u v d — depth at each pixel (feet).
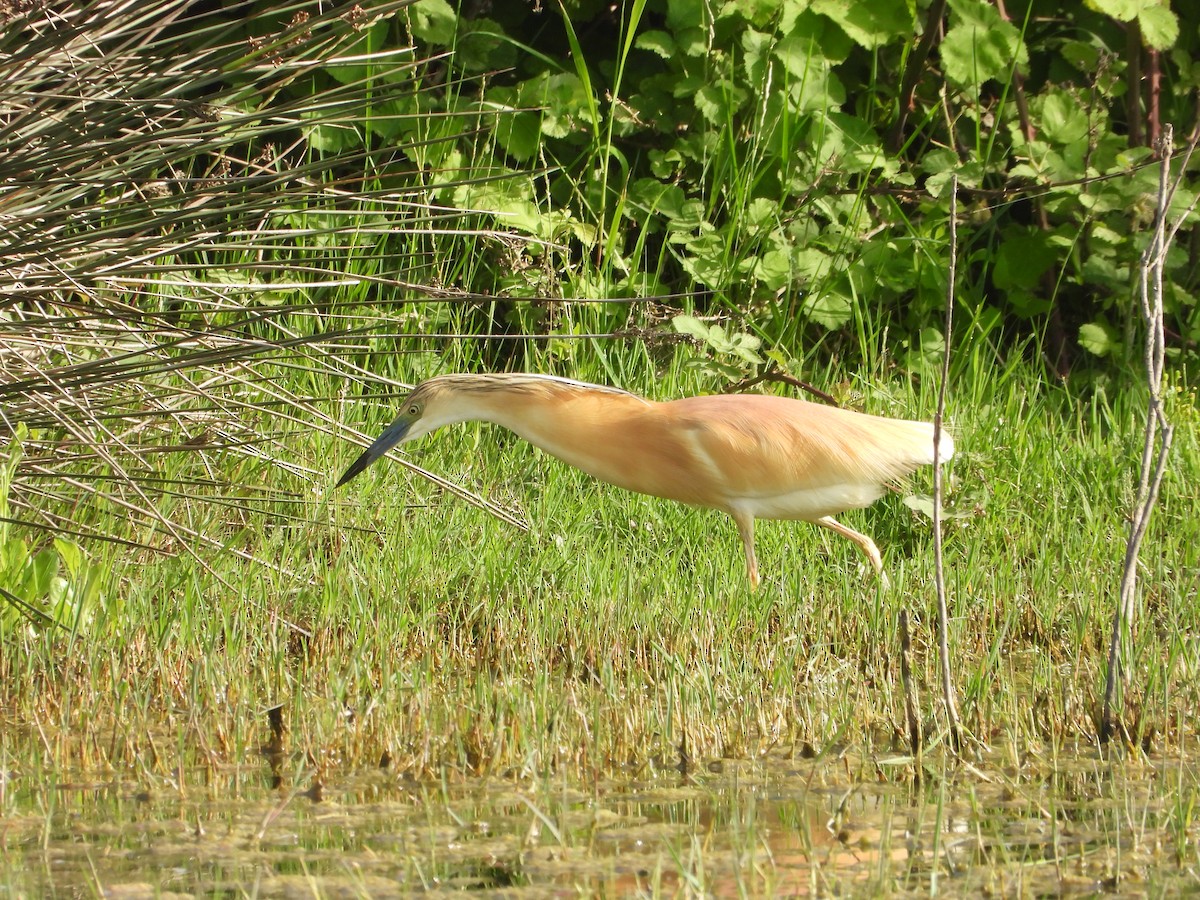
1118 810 23.34
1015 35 47.80
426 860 20.92
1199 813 23.20
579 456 34.50
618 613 33.45
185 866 20.70
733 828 21.59
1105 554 37.32
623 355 46.57
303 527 36.19
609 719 26.71
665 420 34.09
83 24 29.96
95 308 32.63
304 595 34.01
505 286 46.93
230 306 36.86
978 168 47.85
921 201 49.57
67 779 24.61
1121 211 48.88
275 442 38.68
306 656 30.76
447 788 24.25
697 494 34.40
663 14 54.13
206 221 32.78
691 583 35.91
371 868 20.66
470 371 47.37
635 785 24.62
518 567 36.14
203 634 30.96
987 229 53.62
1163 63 54.13
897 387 46.11
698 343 44.04
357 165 50.03
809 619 34.37
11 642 29.63
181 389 33.60
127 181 30.42
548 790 23.50
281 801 23.59
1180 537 38.24
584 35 53.83
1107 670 27.76
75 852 21.24
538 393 34.17
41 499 34.27
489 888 19.88
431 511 38.70
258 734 26.94
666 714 27.14
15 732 27.04
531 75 52.80
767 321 48.03
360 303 32.17
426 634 32.40
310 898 19.48
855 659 32.55
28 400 31.78
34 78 30.63
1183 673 29.66
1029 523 38.99
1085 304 53.36
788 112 48.44
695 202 47.88
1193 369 49.08
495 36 47.67
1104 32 52.37
